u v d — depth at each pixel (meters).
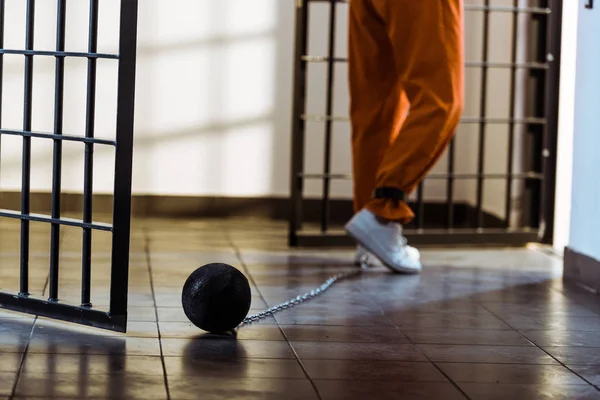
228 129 6.05
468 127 6.27
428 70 3.89
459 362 2.68
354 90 4.34
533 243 5.18
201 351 2.68
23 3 5.79
